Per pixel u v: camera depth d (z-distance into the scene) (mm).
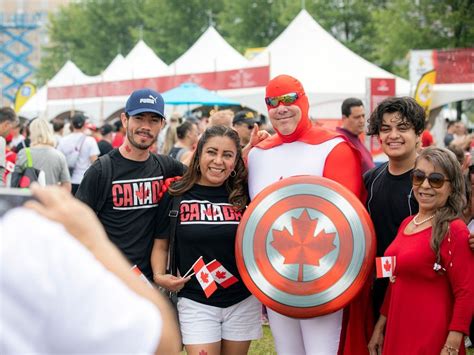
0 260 1175
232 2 43281
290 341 4242
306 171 4332
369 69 16766
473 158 5211
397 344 3752
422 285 3697
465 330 3605
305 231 4004
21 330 1179
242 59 20281
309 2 39156
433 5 27125
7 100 58406
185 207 4293
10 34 62125
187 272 4281
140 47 24609
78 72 27297
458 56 16453
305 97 4430
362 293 4160
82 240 1357
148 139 4312
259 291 3984
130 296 1264
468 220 5203
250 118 7312
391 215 4172
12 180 6789
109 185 4301
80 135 9992
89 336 1196
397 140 4098
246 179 4453
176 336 1447
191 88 15578
